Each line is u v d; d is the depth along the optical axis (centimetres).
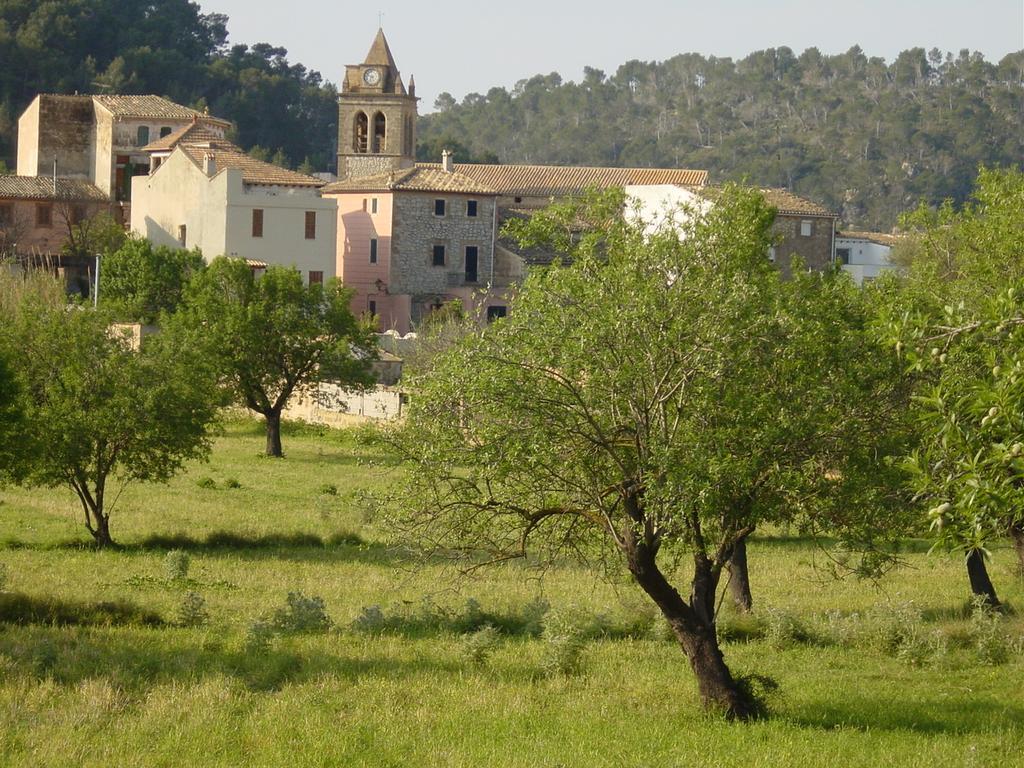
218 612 4656
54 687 3397
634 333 3058
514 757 2897
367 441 3400
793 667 4000
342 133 19688
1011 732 3203
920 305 3784
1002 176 4909
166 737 3000
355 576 5559
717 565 3319
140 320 13400
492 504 3206
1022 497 2077
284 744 2980
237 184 15500
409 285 16962
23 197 17438
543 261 17275
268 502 7794
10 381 5128
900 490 3256
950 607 4984
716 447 3047
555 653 3850
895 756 2967
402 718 3231
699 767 2852
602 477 3209
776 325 3192
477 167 19275
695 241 3269
